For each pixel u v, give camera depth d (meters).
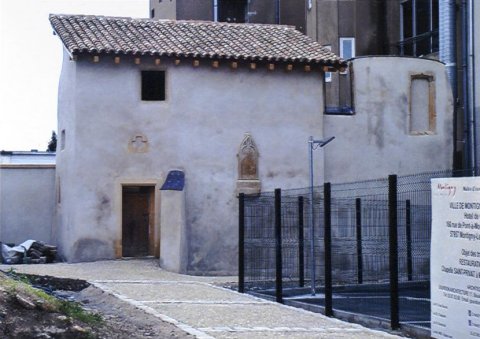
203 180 24.89
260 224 23.20
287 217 23.39
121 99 24.59
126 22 27.25
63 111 27.06
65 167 26.05
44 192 28.83
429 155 26.97
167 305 14.38
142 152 24.67
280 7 36.94
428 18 31.19
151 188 25.02
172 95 24.88
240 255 18.30
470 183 9.98
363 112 26.45
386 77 26.69
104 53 24.06
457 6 28.44
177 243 22.73
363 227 22.19
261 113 25.52
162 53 24.34
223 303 15.21
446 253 10.46
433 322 10.74
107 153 24.42
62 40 25.31
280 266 16.69
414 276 21.25
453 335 10.28
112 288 16.95
